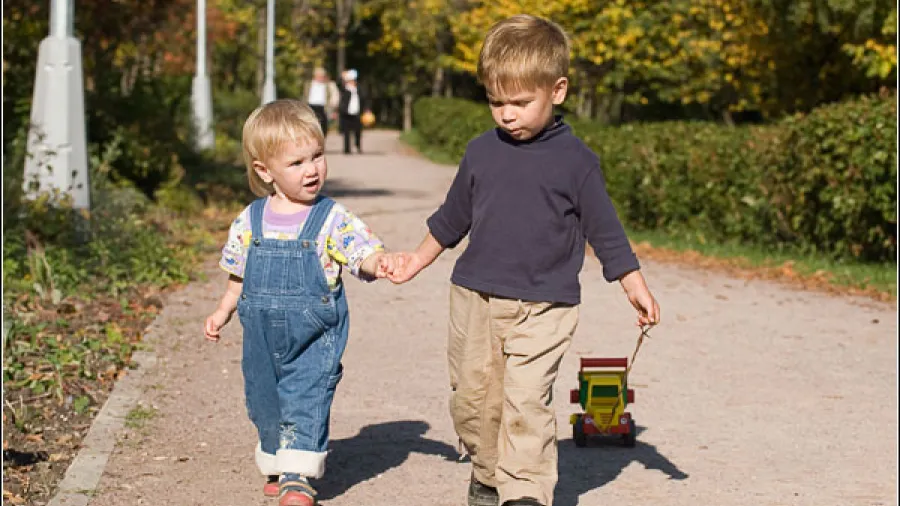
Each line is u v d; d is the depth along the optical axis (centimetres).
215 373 1123
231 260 734
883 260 1959
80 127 1823
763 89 3384
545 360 685
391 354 1238
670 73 4091
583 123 2962
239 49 8394
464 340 710
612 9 4003
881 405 1055
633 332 1378
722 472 841
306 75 8806
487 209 689
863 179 1859
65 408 984
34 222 1627
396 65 9625
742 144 2192
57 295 1385
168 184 2472
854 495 792
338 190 3344
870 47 2773
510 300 687
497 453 721
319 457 723
